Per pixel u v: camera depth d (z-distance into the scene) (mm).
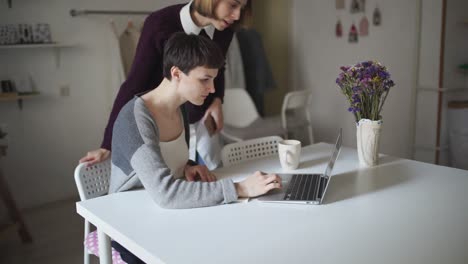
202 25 1845
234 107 3934
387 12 3662
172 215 1223
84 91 3514
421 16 3387
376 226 1119
